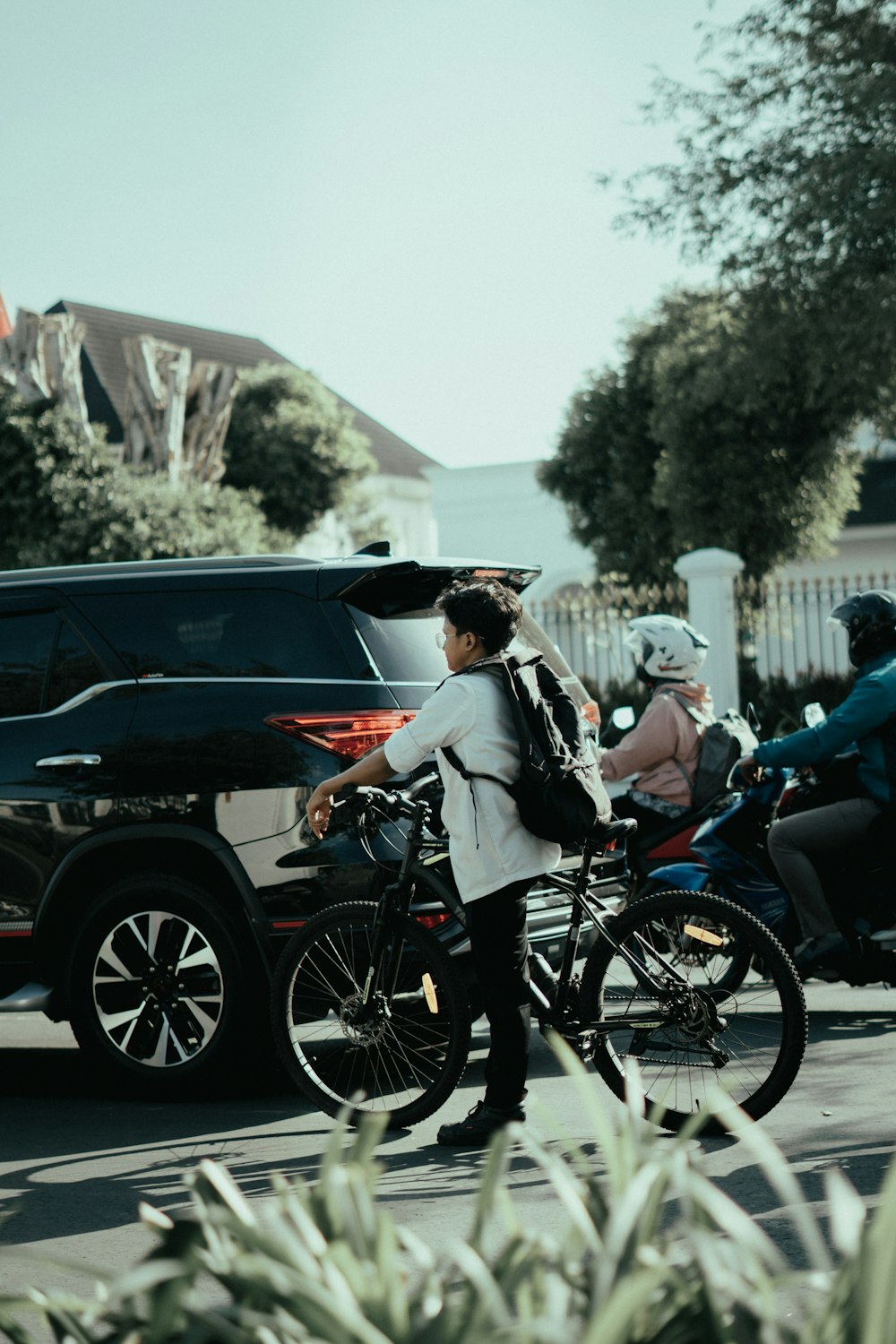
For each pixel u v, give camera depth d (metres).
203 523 25.83
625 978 4.88
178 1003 5.69
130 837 5.69
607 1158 1.97
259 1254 1.79
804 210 16.97
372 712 5.52
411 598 5.87
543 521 41.97
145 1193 4.48
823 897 6.02
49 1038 7.36
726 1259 1.75
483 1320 1.63
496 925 4.72
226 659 5.77
